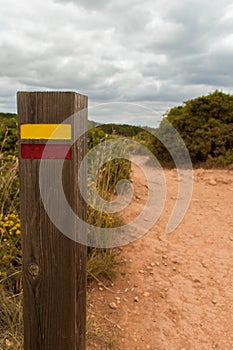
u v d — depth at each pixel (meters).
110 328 2.38
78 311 1.61
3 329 2.11
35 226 1.49
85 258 1.64
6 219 2.69
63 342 1.56
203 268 3.26
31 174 1.46
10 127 5.20
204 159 8.38
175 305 2.71
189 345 2.31
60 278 1.52
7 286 2.44
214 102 8.66
